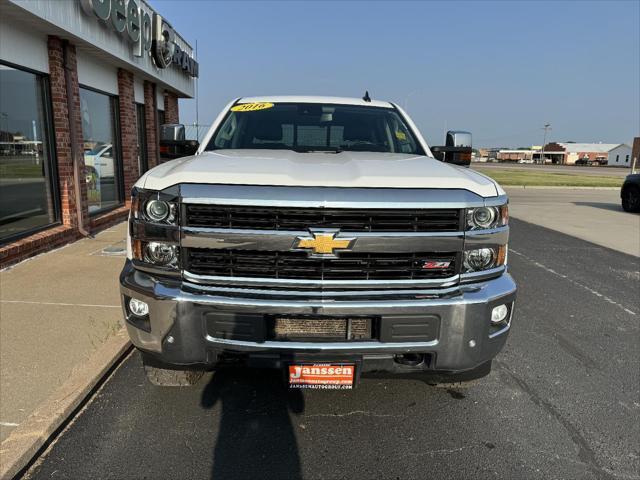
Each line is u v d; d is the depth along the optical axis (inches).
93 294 189.2
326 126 154.7
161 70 427.2
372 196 92.3
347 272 94.4
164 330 95.7
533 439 108.7
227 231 92.0
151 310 96.3
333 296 94.0
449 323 96.2
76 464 97.6
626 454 104.1
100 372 128.0
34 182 264.4
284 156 120.9
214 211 92.4
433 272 97.7
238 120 155.6
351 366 97.3
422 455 102.6
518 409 120.6
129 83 381.7
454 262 97.7
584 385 133.7
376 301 94.0
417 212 94.0
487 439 108.4
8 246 229.6
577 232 388.5
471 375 111.7
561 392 129.6
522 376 138.1
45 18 232.7
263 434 108.6
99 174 346.6
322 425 112.4
